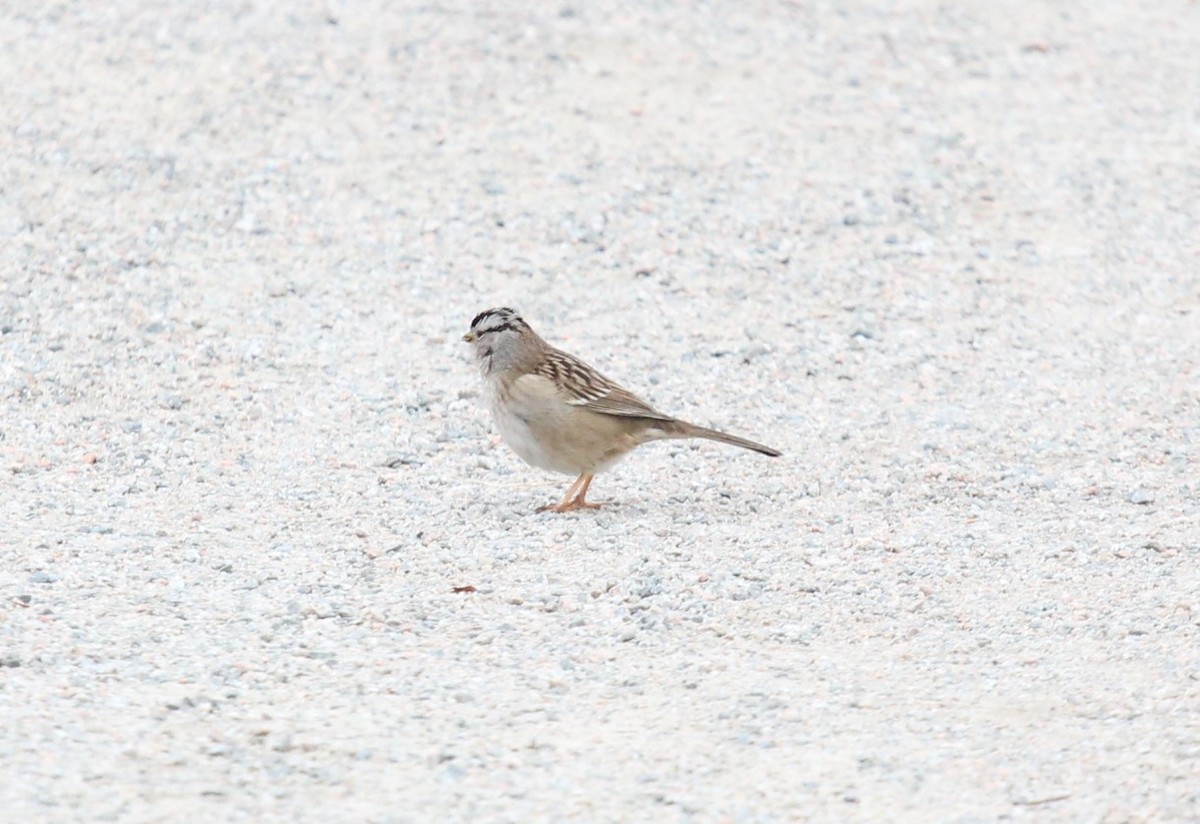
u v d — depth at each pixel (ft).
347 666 30.94
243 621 32.91
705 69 74.13
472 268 56.54
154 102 66.64
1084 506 41.24
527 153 65.05
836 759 27.53
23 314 50.80
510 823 25.22
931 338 53.52
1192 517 40.22
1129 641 32.58
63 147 62.34
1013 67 78.33
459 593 34.81
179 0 76.95
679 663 31.55
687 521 39.68
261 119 66.03
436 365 49.83
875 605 34.65
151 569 35.50
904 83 75.05
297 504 40.09
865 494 42.01
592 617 33.71
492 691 30.04
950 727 28.76
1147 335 54.54
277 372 48.67
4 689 29.12
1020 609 34.42
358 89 69.26
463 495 41.27
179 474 41.60
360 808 25.52
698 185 63.67
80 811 24.99
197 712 28.68
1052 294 57.31
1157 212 64.34
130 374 47.65
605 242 58.95
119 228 57.16
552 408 39.24
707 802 26.03
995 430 46.96
